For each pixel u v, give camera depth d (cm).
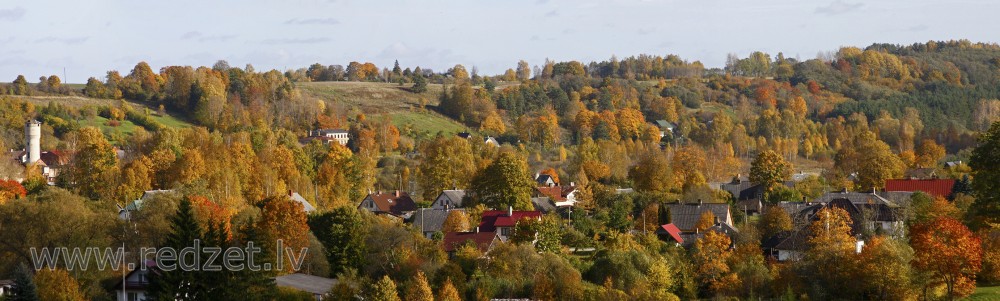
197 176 16212
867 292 9688
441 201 16850
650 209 14612
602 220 14550
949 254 9081
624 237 11931
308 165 19612
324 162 19988
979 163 8375
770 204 16412
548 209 16212
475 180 16700
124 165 17500
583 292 9875
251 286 8912
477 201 16238
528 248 10806
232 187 16062
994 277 9775
